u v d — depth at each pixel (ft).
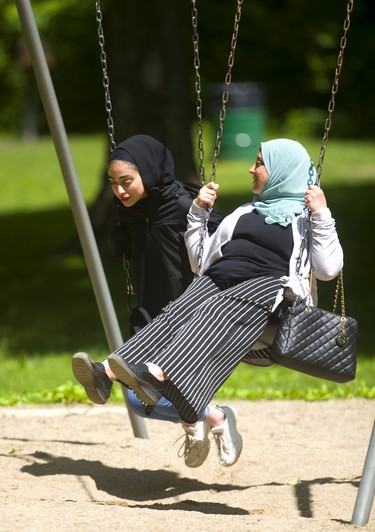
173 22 140.46
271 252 43.39
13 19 326.44
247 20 313.94
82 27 329.52
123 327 109.70
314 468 53.57
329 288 124.77
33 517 40.70
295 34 315.58
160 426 64.69
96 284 57.21
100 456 56.29
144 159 45.93
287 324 41.75
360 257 140.26
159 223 46.68
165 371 40.01
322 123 313.53
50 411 68.85
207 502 47.98
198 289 43.37
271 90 323.16
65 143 55.47
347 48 321.11
